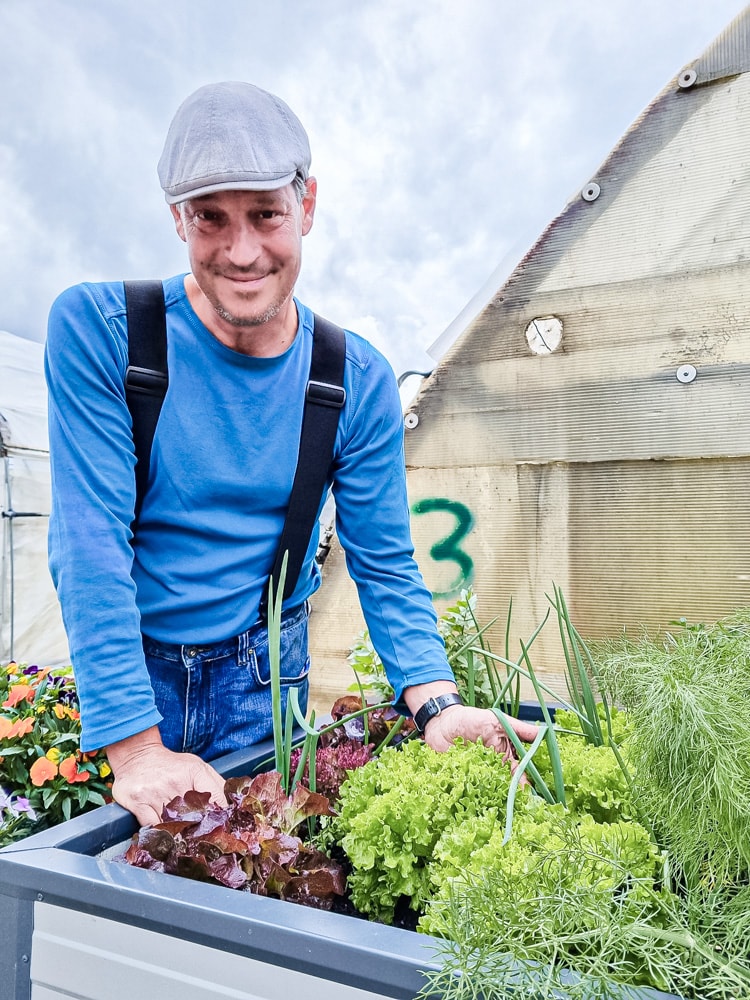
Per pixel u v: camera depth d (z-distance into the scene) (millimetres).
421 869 713
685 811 609
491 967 453
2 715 1336
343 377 1013
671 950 490
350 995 485
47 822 1260
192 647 961
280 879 660
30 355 4941
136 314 897
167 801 739
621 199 1963
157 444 908
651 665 743
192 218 813
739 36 1798
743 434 1811
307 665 1137
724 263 1827
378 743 1079
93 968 585
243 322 864
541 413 2062
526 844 620
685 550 1879
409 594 1042
